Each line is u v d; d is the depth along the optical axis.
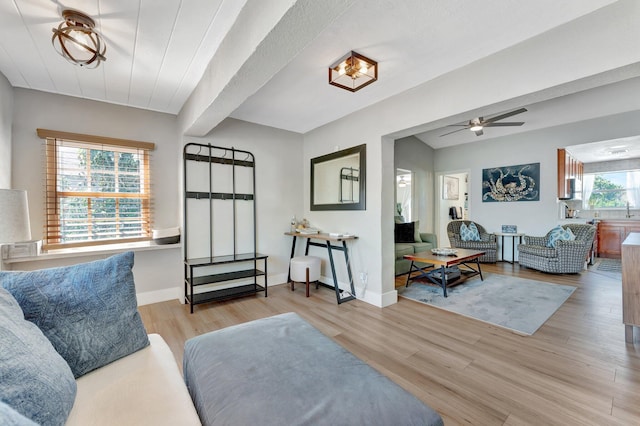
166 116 3.43
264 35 1.46
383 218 3.25
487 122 4.13
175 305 3.24
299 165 4.46
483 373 1.89
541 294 3.56
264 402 0.97
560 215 5.26
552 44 1.92
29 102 2.66
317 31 1.43
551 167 5.19
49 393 0.82
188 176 3.38
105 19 1.74
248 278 3.76
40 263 2.67
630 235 2.89
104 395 1.04
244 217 3.85
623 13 1.66
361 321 2.79
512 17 1.80
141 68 2.36
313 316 2.92
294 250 4.26
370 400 0.98
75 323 1.18
